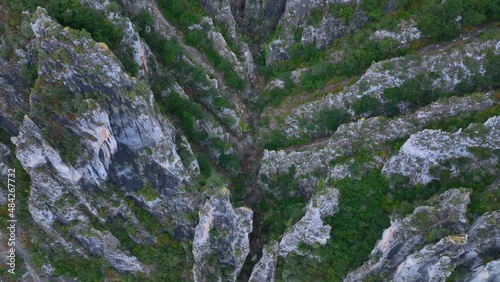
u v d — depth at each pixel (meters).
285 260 49.38
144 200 50.81
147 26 52.12
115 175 49.50
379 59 50.34
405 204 42.78
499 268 35.41
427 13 47.12
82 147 45.47
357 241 45.75
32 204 48.44
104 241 50.91
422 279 39.75
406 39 48.66
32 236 51.59
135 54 46.75
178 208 51.25
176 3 53.78
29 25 41.16
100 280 53.78
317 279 46.72
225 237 50.66
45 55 41.50
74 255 53.38
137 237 52.66
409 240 40.16
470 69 44.75
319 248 46.97
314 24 53.81
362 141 47.78
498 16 45.12
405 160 44.53
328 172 49.81
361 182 46.81
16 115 46.56
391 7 50.09
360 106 50.25
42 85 42.88
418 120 45.06
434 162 43.31
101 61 41.28
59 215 49.91
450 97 44.12
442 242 36.75
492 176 41.06
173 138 48.22
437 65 45.84
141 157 47.94
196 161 50.03
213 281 52.34
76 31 40.25
